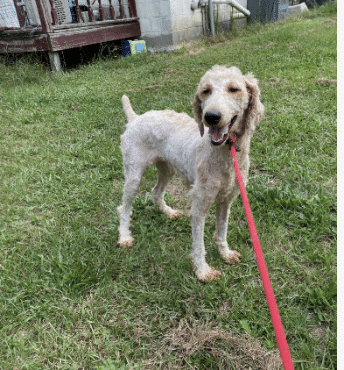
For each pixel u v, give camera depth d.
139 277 1.14
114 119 2.43
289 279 1.07
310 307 0.96
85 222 1.43
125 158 1.29
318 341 0.87
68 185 1.70
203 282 1.09
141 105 2.58
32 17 4.41
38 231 1.38
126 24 4.58
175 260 1.17
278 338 0.51
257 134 2.00
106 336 0.92
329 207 1.34
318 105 2.22
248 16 6.47
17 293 1.08
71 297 1.06
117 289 1.08
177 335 0.90
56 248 1.26
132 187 1.27
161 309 1.00
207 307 1.01
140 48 4.71
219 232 1.16
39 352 0.89
